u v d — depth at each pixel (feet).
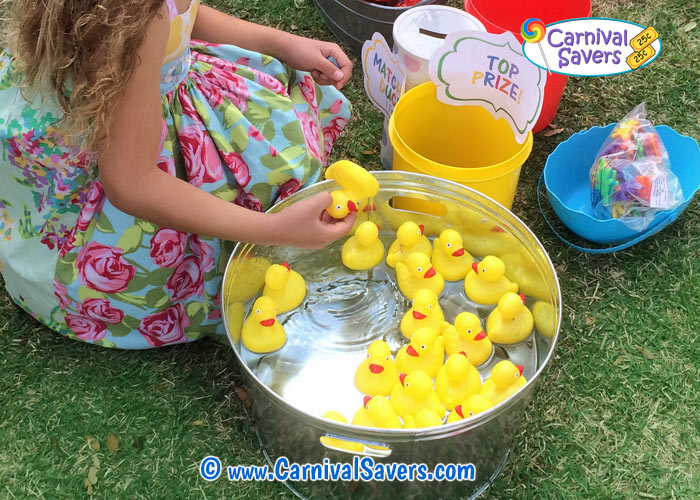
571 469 4.22
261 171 4.19
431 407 3.96
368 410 3.92
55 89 3.39
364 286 4.79
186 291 4.40
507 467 4.22
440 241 4.72
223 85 4.09
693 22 6.44
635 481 4.18
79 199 3.93
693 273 5.05
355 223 4.96
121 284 4.14
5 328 4.75
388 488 3.91
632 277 5.05
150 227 3.94
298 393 4.27
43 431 4.33
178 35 3.65
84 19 2.95
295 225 3.76
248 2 6.56
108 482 4.16
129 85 3.15
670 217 4.90
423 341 4.13
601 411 4.45
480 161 5.35
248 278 4.41
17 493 4.11
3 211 4.29
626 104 6.00
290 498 4.10
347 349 4.48
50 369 4.59
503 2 5.91
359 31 6.01
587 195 5.52
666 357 4.67
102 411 4.43
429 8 5.09
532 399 4.47
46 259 4.20
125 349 4.68
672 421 4.40
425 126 5.18
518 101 4.48
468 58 4.52
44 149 3.70
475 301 4.65
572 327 4.80
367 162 5.67
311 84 4.73
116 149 3.28
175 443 4.31
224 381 4.56
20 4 3.17
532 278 4.45
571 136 5.29
